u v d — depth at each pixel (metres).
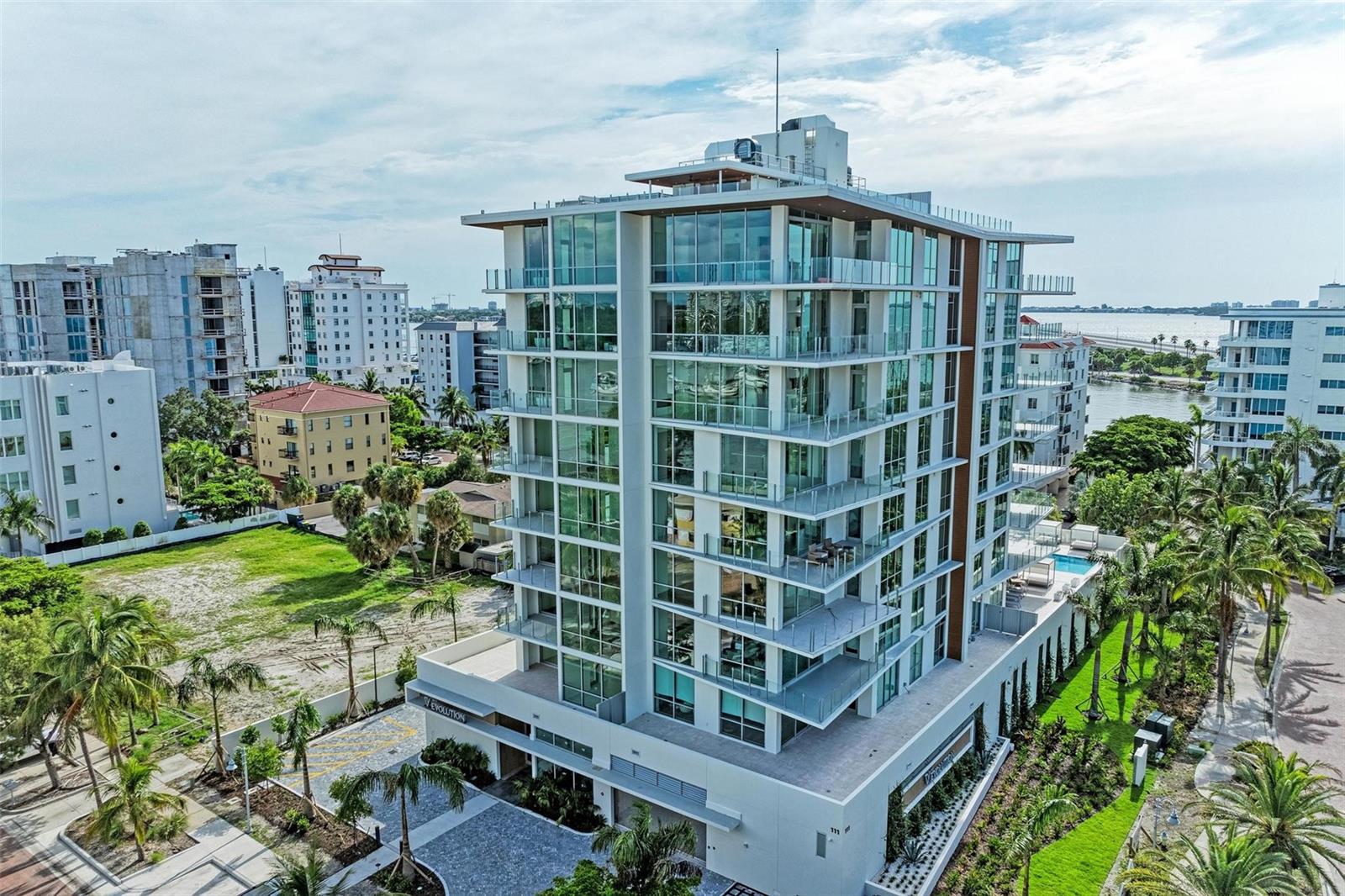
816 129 38.62
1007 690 41.03
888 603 36.50
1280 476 59.19
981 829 34.00
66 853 33.06
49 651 37.25
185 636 54.59
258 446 94.25
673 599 34.78
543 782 35.78
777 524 31.72
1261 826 27.16
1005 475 47.22
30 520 65.75
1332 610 57.66
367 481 73.56
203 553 73.06
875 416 34.34
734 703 34.06
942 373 39.25
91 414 74.00
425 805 35.88
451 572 66.94
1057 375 60.94
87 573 67.31
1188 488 57.88
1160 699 44.44
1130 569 44.50
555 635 37.31
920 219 33.75
